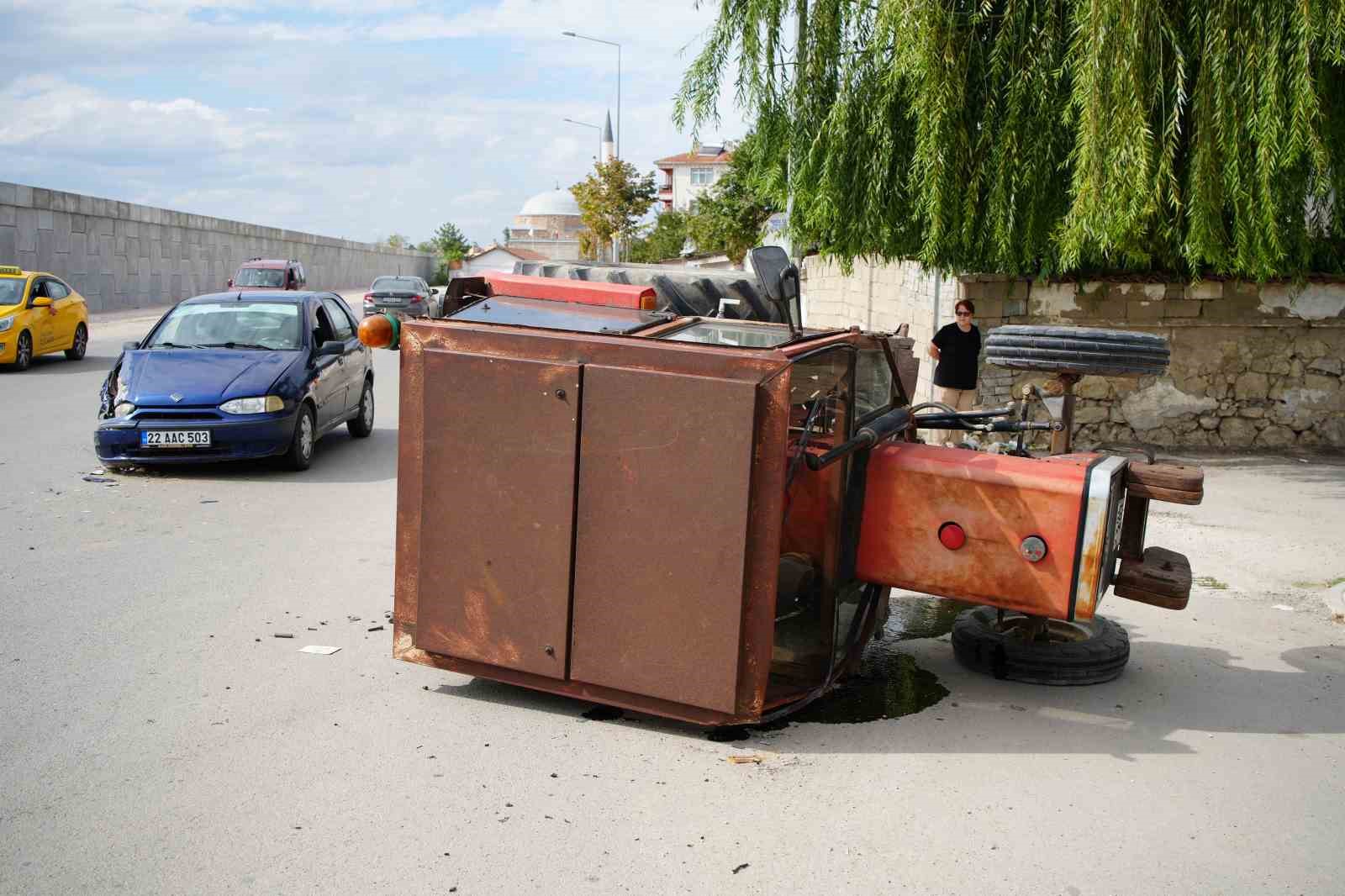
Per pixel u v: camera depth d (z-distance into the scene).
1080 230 9.66
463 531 4.53
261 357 10.48
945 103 10.19
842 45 11.31
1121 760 4.25
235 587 6.43
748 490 4.07
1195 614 6.33
